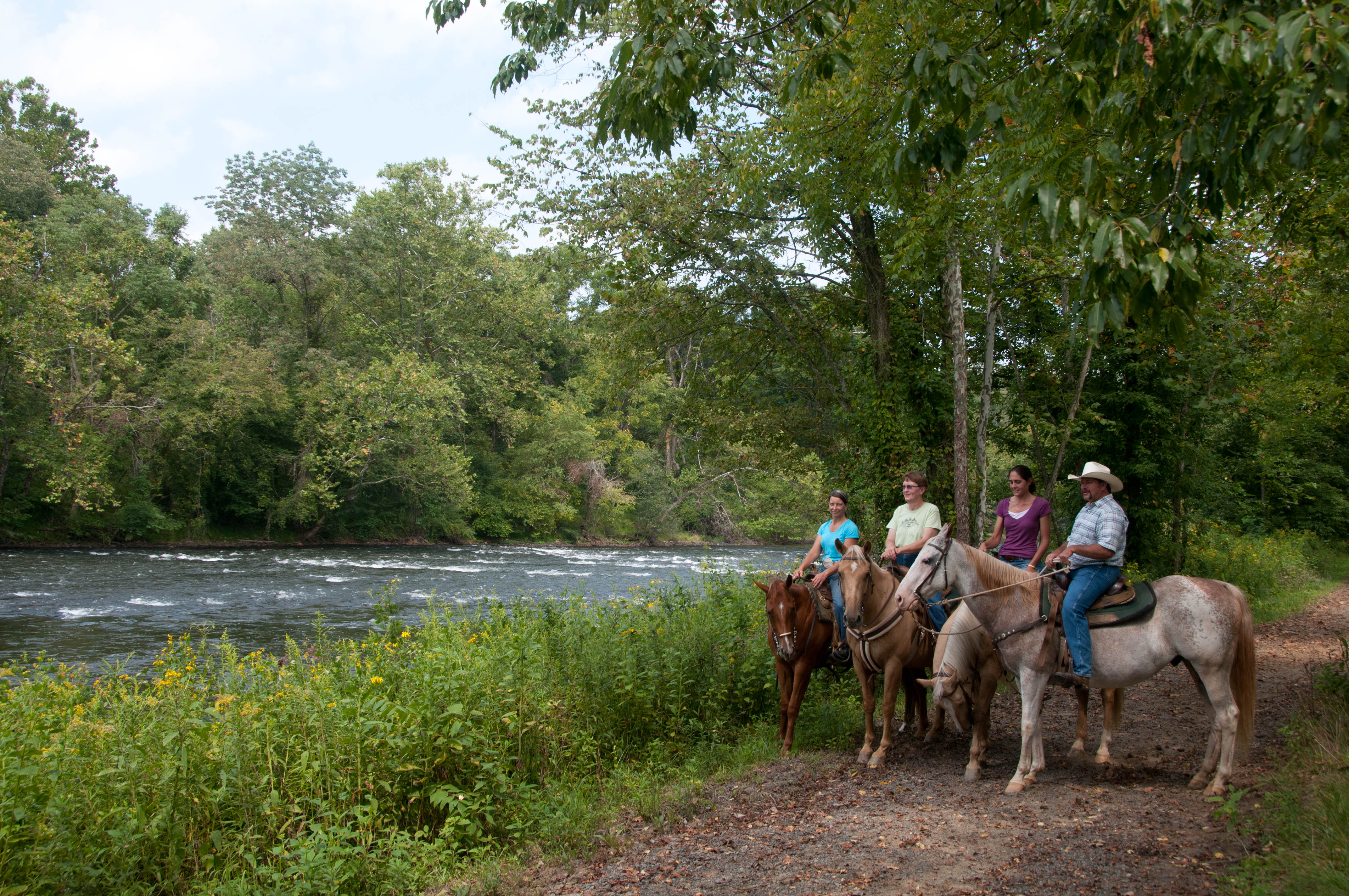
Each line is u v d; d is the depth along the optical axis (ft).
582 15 22.90
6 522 119.75
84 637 55.72
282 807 18.54
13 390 114.32
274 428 148.15
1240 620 20.35
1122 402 62.03
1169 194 14.89
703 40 19.79
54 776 16.98
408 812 20.43
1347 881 13.19
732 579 44.32
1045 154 17.65
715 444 63.00
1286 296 41.93
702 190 49.96
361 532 158.40
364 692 22.61
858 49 28.81
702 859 18.03
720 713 28.78
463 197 157.99
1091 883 15.44
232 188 169.07
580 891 16.81
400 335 157.38
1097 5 15.20
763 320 56.75
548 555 143.23
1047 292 56.90
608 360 60.13
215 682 26.25
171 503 139.13
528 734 23.73
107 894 16.35
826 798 21.85
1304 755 20.98
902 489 48.93
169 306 142.61
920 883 15.98
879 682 29.50
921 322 52.75
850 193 39.60
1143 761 24.25
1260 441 86.63
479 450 181.88
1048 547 25.11
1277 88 12.89
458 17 23.39
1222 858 16.03
